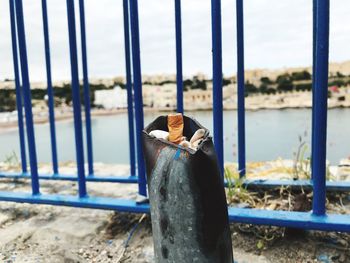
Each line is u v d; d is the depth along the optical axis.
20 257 1.85
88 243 1.97
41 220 2.28
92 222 2.21
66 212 2.39
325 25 1.63
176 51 2.27
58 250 1.91
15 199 2.38
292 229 1.88
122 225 2.13
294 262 1.67
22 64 2.27
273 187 2.41
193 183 1.13
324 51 1.64
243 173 2.51
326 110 1.70
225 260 1.21
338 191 2.34
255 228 1.93
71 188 2.95
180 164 1.15
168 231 1.20
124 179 2.87
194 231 1.16
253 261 1.69
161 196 1.20
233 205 2.20
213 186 1.15
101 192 2.80
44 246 1.96
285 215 1.82
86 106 2.98
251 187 2.46
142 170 2.10
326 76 1.66
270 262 1.68
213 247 1.17
